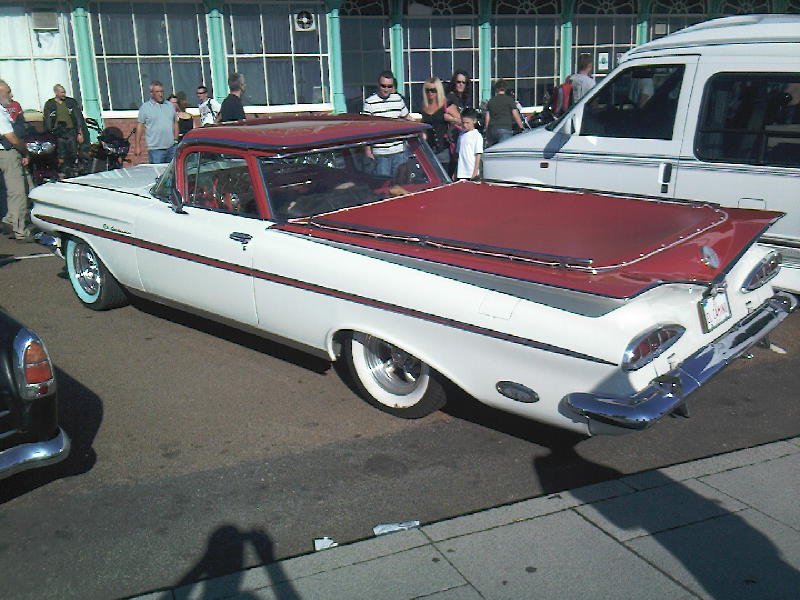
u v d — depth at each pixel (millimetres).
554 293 3613
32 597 3145
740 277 4203
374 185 5348
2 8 12094
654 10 16000
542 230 4273
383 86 9297
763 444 4133
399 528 3492
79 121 11766
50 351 5742
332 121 5664
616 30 15883
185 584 3191
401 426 4523
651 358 3453
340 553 3279
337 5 13547
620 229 4246
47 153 11195
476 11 14820
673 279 3535
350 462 4133
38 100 12562
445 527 3441
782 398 4750
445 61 14914
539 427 4457
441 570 3139
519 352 3682
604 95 6598
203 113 12477
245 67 13422
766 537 3275
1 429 3537
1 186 10305
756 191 5758
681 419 4512
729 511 3479
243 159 4977
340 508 3717
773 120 5652
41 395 3590
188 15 12922
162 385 5133
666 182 6227
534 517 3486
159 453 4273
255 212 4973
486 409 4703
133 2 12562
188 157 5332
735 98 5828
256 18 13289
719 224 4316
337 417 4641
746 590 2951
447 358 3998
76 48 12414
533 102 15680
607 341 3418
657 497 3615
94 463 4180
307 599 2996
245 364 5445
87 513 3723
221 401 4887
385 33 14445
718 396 4805
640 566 3113
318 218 4699
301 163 5039
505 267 3812
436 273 4016
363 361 4598
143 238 5570
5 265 8195
